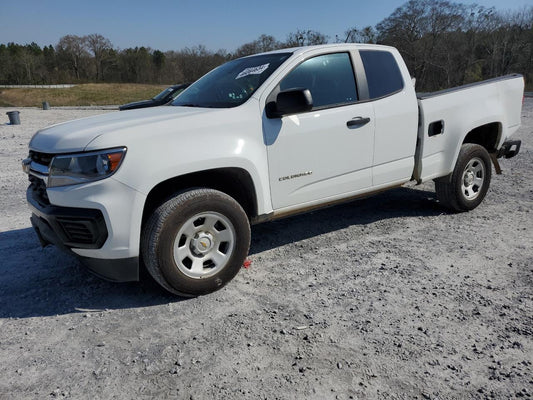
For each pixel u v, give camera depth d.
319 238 4.38
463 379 2.22
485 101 4.86
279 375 2.29
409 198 5.70
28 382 2.29
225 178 3.41
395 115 4.10
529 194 5.77
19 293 3.31
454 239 4.21
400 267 3.60
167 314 2.96
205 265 3.25
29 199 3.38
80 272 3.68
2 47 97.62
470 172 4.91
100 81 94.94
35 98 59.59
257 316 2.90
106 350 2.56
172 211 2.91
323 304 3.03
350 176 3.91
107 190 2.77
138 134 2.86
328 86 3.76
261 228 4.73
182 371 2.35
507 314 2.82
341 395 2.13
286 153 3.47
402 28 47.00
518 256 3.75
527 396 2.10
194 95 4.06
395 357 2.41
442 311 2.88
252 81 3.60
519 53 44.38
